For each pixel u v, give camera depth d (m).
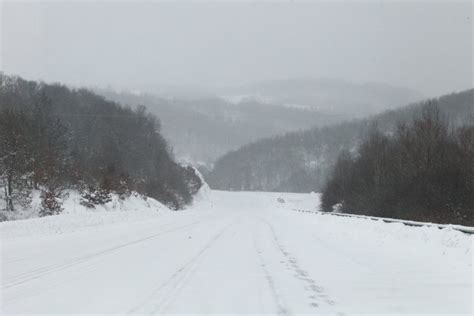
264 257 11.84
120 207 43.59
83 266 10.12
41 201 34.25
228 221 32.22
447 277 8.81
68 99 90.88
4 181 33.91
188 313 6.25
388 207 28.81
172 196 77.94
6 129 35.47
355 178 45.81
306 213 42.19
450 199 24.98
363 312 6.38
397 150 34.78
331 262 10.91
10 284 8.12
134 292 7.52
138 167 83.19
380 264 10.52
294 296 7.28
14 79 86.50
